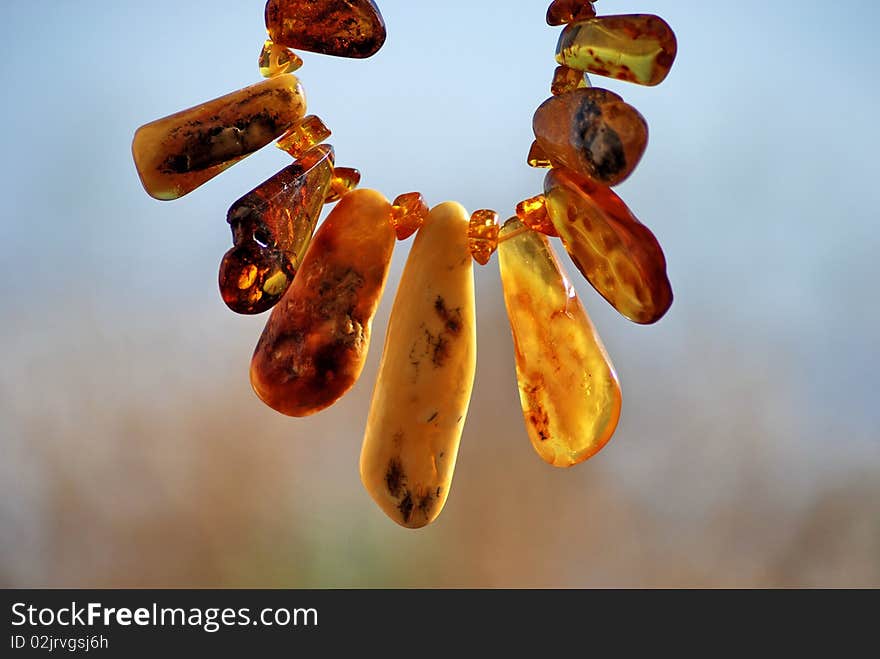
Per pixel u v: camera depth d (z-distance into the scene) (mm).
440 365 311
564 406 314
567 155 302
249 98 308
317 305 311
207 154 307
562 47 308
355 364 311
